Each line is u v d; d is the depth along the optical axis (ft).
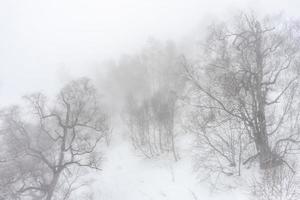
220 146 74.90
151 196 80.18
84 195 87.86
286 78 76.79
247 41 73.46
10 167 86.28
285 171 63.87
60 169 82.89
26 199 86.89
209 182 73.20
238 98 71.10
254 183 64.03
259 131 67.41
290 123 70.69
